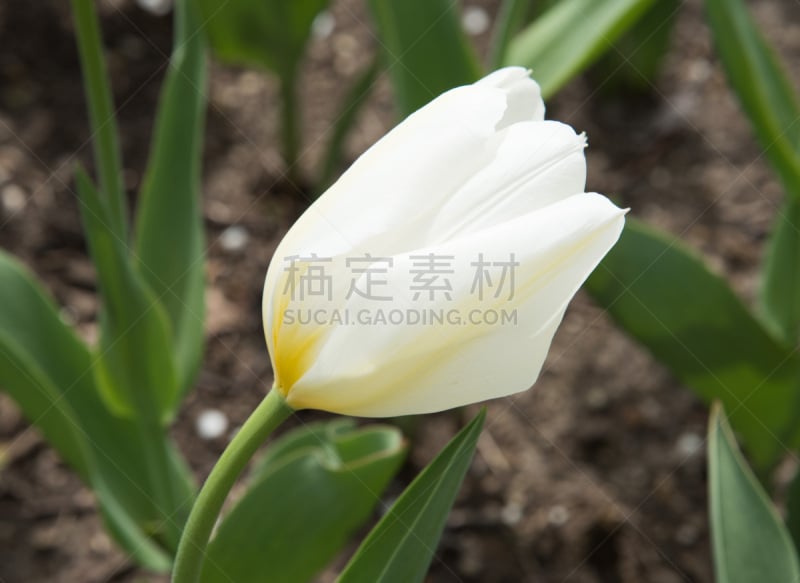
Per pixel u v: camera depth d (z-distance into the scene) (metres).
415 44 0.54
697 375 0.60
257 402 0.77
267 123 0.93
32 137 0.88
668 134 0.96
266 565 0.47
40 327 0.54
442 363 0.32
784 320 0.63
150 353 0.51
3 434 0.73
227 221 0.86
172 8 0.97
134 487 0.58
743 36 0.55
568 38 0.60
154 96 0.93
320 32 1.01
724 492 0.44
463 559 0.70
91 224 0.46
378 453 0.47
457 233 0.31
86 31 0.46
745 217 0.89
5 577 0.66
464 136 0.31
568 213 0.31
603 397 0.78
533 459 0.75
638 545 0.71
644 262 0.56
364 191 0.32
